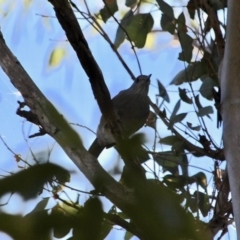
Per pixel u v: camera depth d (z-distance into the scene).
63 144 2.47
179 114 6.41
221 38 6.43
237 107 4.39
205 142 5.88
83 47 3.96
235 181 4.01
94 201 2.03
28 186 1.89
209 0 6.75
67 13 3.72
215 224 5.54
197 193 5.96
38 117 3.92
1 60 4.39
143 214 1.95
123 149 2.21
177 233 1.91
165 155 6.30
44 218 1.98
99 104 4.49
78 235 1.98
